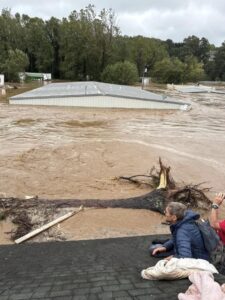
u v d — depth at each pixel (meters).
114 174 12.70
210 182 12.34
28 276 4.35
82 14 90.06
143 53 105.25
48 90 42.53
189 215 4.50
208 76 141.75
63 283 3.85
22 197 10.08
